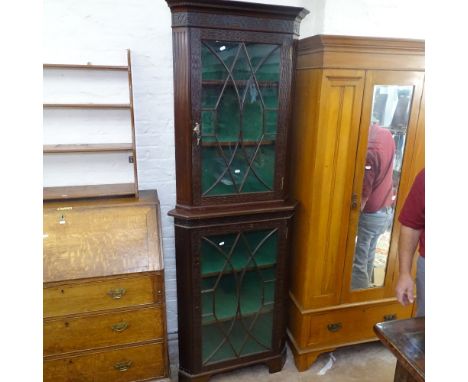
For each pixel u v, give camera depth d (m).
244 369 1.87
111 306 1.45
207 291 1.61
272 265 1.67
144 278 1.45
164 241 1.95
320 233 1.66
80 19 1.55
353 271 1.78
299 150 1.69
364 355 1.96
